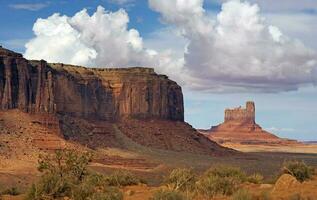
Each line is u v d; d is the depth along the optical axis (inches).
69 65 6776.6
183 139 6884.8
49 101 5329.7
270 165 5123.0
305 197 1031.6
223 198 1112.8
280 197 1063.0
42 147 4416.8
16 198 1321.4
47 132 4717.0
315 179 1429.6
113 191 1150.3
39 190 1185.4
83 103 6476.4
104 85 7007.9
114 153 5442.9
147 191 1332.4
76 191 1148.5
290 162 1467.8
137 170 4205.2
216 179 1200.2
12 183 2770.7
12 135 4424.2
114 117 6884.8
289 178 1240.2
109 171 3764.8
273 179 1485.0
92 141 5674.2
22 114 4911.4
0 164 3686.0
